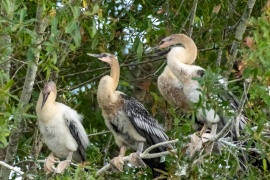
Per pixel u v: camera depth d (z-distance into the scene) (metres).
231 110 12.74
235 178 13.03
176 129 12.56
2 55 12.31
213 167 12.33
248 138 12.10
